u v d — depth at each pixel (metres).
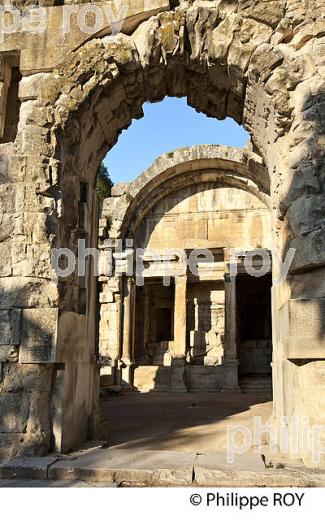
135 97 9.74
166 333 31.27
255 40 8.24
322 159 7.38
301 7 8.04
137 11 8.79
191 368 24.28
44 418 7.64
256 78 8.25
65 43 8.91
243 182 24.53
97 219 10.71
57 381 7.89
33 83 8.83
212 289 27.62
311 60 7.88
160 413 13.91
